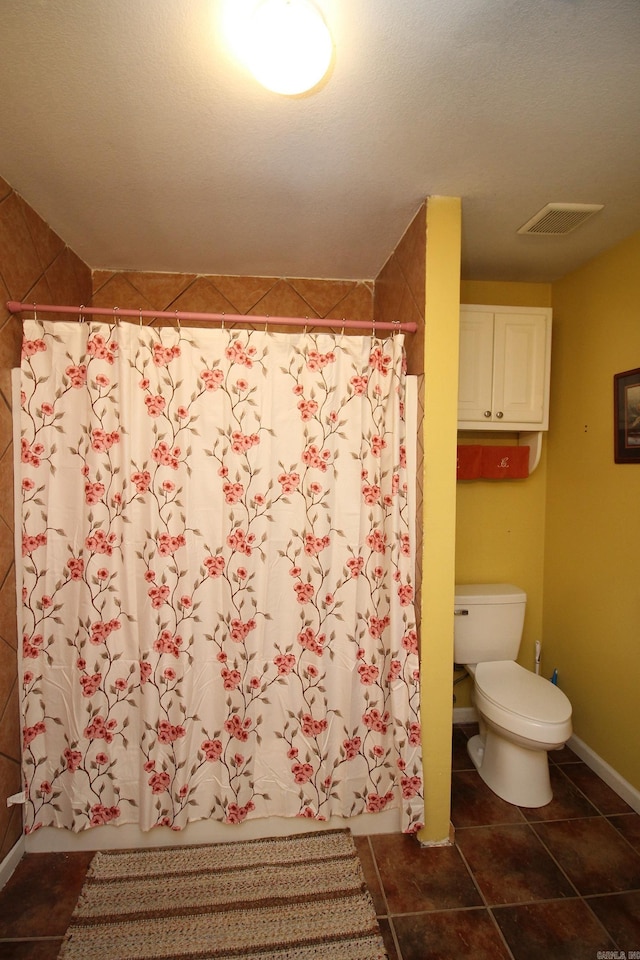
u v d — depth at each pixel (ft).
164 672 4.44
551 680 6.94
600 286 5.97
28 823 4.45
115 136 3.70
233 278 6.48
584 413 6.27
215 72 3.06
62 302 5.48
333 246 5.62
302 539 4.59
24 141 3.76
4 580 4.26
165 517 4.38
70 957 3.61
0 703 4.21
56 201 4.68
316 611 4.53
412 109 3.39
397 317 5.48
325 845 4.62
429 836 4.72
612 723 5.76
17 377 4.36
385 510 4.67
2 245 4.29
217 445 4.45
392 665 4.59
